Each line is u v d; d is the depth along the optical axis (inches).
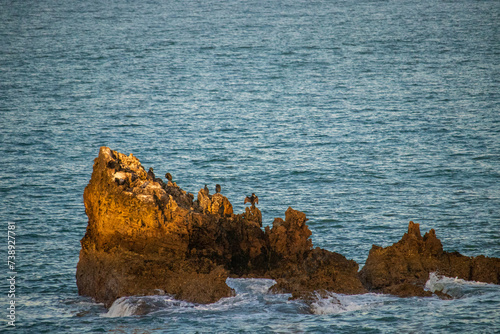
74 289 5236.2
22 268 5812.0
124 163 5113.2
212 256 4862.2
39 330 4284.0
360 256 6043.3
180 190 5329.7
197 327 4084.6
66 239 6766.7
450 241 6456.7
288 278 4746.6
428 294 4490.7
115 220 4682.6
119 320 4291.3
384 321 4106.8
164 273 4626.0
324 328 4010.8
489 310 4188.0
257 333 3946.9
